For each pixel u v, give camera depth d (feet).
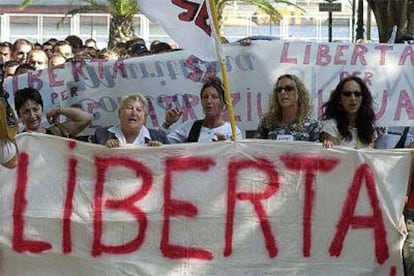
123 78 33.50
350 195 24.32
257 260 24.36
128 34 99.60
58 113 29.50
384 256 24.38
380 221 24.31
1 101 22.68
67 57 45.70
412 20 59.31
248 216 24.36
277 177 24.39
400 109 33.50
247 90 33.40
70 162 24.29
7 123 22.72
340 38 134.62
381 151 24.29
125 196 24.29
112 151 24.27
